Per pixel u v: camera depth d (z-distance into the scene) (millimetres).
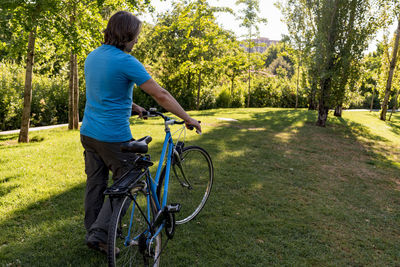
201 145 7512
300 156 7477
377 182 6129
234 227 3443
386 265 3045
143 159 2244
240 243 3131
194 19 19297
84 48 9133
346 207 4500
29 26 7699
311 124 13852
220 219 3621
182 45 20469
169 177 3055
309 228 3605
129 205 2201
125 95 2293
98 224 2309
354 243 3416
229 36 21141
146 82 2238
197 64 20359
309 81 13805
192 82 25609
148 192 2469
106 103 2240
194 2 18953
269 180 5293
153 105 22031
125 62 2193
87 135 2324
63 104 17609
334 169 6699
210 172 3695
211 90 26531
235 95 27969
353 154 8805
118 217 2055
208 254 2885
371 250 3309
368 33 12617
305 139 9984
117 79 2205
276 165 6344
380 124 18688
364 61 13703
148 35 25000
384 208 4684
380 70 24484
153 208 2568
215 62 20812
